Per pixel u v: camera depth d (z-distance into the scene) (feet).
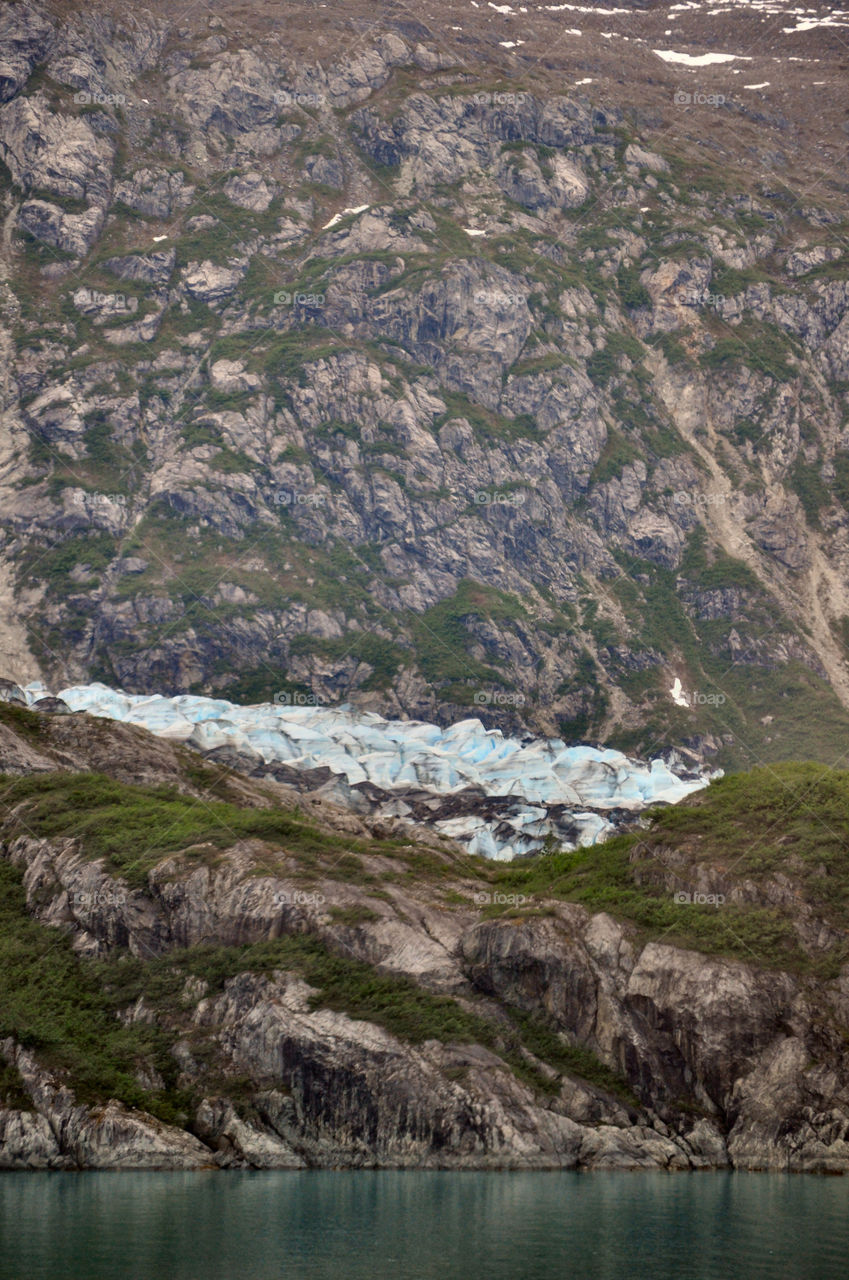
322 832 609.83
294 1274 270.67
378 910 515.09
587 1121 455.63
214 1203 352.08
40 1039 455.63
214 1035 471.62
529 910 513.45
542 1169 434.30
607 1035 480.23
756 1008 472.85
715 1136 457.27
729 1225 323.78
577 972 488.85
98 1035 474.49
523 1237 307.78
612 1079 473.26
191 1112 448.65
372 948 499.92
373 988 483.10
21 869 556.92
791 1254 290.35
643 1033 478.18
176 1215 333.01
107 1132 429.38
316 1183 394.73
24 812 590.55
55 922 527.40
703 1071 469.16
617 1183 401.29
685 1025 474.90
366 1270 274.77
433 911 524.52
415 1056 454.40
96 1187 383.04
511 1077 455.22
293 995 474.08
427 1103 442.50
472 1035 471.62
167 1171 421.18
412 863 586.86
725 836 548.31
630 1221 328.70
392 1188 383.45
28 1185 387.34
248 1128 441.27
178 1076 460.96
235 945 508.12
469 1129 438.81
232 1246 296.10
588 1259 285.84
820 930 498.69
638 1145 450.30
